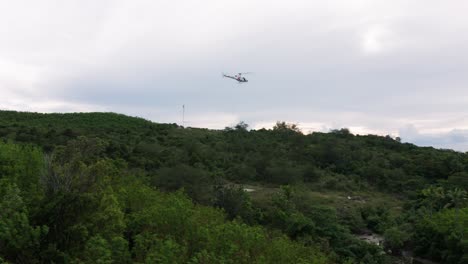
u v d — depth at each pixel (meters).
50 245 10.82
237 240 13.74
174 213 14.67
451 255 40.84
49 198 12.22
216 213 19.66
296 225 39.22
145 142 64.19
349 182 74.12
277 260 14.09
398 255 45.31
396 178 75.69
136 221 15.22
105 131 72.25
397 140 107.81
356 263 35.22
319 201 59.66
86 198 12.16
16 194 11.46
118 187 20.27
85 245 11.03
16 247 10.32
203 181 46.25
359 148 94.50
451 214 44.88
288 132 102.75
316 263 15.31
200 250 12.62
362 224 52.94
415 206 60.09
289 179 67.25
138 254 11.79
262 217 43.19
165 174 44.56
